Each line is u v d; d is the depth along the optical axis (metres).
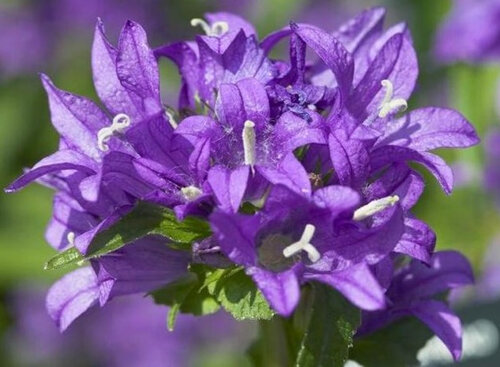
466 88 0.42
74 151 0.24
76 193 0.24
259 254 0.24
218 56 0.25
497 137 0.42
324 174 0.24
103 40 0.25
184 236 0.24
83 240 0.23
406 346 0.27
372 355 0.27
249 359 0.28
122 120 0.25
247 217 0.22
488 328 0.34
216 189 0.23
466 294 0.39
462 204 0.43
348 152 0.23
